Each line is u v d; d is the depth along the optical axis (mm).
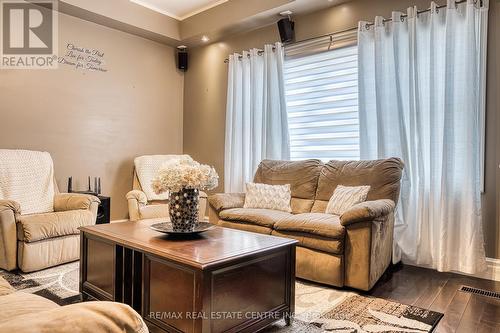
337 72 3809
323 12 3881
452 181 2916
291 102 4195
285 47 4172
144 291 1858
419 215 3098
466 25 2873
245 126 4461
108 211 3955
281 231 2832
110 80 4469
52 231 2865
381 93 3309
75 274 2785
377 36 3338
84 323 620
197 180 2129
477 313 2156
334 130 3848
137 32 4598
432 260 3031
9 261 2768
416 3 3232
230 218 3238
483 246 2830
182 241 2006
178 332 1675
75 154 4148
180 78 5281
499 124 2852
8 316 1023
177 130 5270
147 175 4352
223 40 4852
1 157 3229
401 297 2410
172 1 4391
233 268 1702
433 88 3021
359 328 1942
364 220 2443
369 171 3119
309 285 2650
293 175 3619
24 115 3752
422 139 3102
